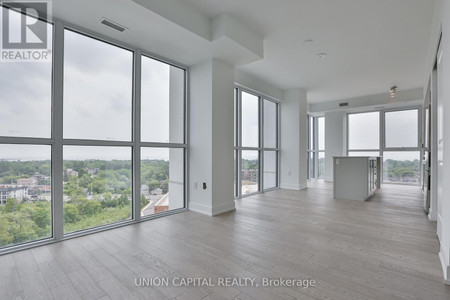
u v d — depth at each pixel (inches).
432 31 126.0
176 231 114.0
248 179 213.0
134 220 127.2
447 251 70.6
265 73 200.2
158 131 141.9
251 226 121.9
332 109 301.6
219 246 95.9
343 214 145.6
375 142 303.9
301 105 247.0
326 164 320.2
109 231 113.7
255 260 83.7
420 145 273.3
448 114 73.4
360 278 71.8
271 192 228.2
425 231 113.4
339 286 67.6
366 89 248.2
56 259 84.0
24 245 93.1
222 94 151.8
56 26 101.2
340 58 168.1
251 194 214.2
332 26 126.3
